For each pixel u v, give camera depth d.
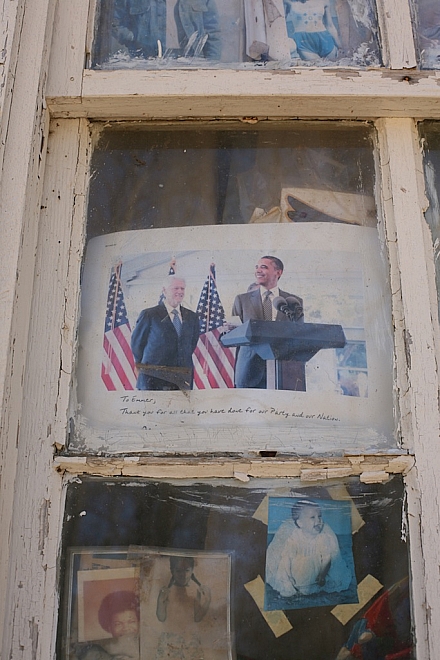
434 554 0.87
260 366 0.97
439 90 1.08
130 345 0.99
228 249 1.04
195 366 0.98
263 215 1.07
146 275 1.03
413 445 0.92
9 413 0.88
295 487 0.91
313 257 1.04
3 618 0.83
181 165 1.10
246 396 0.96
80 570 0.88
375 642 0.86
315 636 0.86
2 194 0.95
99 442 0.93
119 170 1.09
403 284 1.00
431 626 0.85
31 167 0.99
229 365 0.98
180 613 0.87
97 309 1.00
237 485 0.91
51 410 0.93
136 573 0.88
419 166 1.08
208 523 0.90
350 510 0.91
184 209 1.07
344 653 0.86
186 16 1.15
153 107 1.08
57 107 1.07
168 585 0.88
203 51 1.12
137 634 0.86
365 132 1.12
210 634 0.87
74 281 1.00
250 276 1.03
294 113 1.10
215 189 1.09
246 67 1.11
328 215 1.07
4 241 0.93
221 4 1.16
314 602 0.88
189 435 0.94
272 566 0.89
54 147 1.07
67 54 1.08
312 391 0.96
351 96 1.07
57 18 1.11
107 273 1.03
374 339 0.99
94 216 1.05
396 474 0.91
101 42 1.12
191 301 1.01
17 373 0.91
